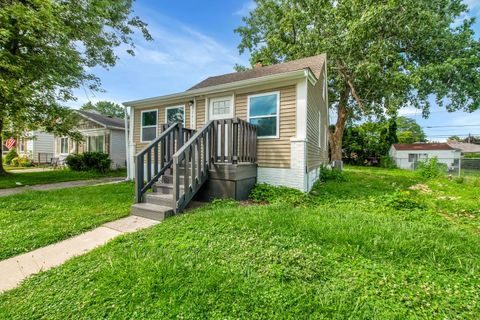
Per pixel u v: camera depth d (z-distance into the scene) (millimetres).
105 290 1695
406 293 1680
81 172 11133
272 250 2225
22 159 16344
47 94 8461
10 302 1659
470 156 24031
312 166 6781
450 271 1982
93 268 2016
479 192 6281
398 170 16891
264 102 5828
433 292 1681
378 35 11750
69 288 1768
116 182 8180
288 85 5484
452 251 2287
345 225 2906
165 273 1857
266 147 5758
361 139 21656
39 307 1589
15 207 4121
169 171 4785
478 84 11734
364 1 11266
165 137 4660
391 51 11625
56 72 7695
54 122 9812
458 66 11641
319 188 6680
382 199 4781
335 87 14961
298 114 5340
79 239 2805
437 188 7078
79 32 8289
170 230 2814
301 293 1661
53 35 7266
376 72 11328
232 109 6344
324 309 1516
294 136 5395
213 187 4719
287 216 3209
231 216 3188
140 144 8766
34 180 8336
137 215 3766
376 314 1485
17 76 6980
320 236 2566
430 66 11305
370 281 1817
